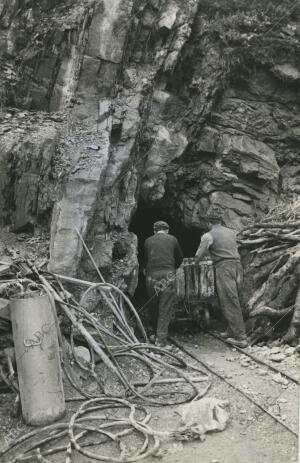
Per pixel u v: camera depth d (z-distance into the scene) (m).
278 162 8.67
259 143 8.50
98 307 5.44
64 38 7.39
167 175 8.01
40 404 3.64
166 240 6.00
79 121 6.95
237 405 4.06
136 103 7.30
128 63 7.71
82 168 6.04
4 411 3.82
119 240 6.43
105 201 6.27
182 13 7.90
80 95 7.28
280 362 5.10
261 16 8.33
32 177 6.10
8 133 6.49
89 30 7.29
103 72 7.31
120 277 6.05
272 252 6.32
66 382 4.27
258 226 6.84
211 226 6.16
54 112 7.34
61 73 7.38
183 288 6.52
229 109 8.48
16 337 3.76
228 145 8.20
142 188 7.70
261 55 8.37
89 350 4.73
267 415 3.85
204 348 5.81
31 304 3.79
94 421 3.71
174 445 3.40
